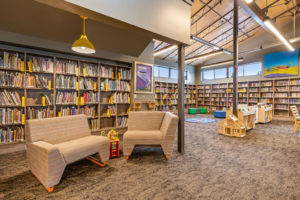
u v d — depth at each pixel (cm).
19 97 322
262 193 179
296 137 441
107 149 252
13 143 312
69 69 376
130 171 232
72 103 383
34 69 332
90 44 274
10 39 306
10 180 204
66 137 252
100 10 188
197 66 1319
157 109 1030
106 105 465
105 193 178
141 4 231
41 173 185
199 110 1143
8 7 265
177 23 288
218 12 698
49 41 349
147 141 276
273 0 648
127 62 489
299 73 785
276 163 262
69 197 171
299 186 193
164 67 1149
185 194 177
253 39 972
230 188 189
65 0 163
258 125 636
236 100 496
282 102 820
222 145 365
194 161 271
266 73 902
